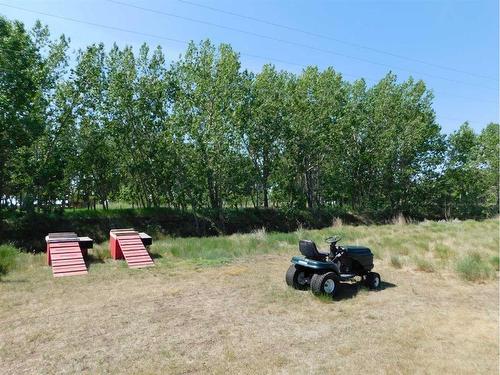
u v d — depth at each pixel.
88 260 14.09
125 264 13.48
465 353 6.66
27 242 21.08
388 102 38.38
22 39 20.91
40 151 23.53
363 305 9.31
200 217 28.62
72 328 7.51
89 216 24.78
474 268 12.22
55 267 11.95
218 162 26.92
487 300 9.88
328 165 39.28
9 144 20.33
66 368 5.91
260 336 7.27
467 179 45.88
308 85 33.69
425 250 16.47
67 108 23.69
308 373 5.84
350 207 42.59
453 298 10.02
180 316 8.28
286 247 17.41
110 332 7.34
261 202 39.88
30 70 21.23
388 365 6.12
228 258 14.89
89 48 24.42
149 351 6.54
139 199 30.94
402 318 8.44
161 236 24.81
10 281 10.91
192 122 26.09
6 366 5.95
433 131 41.06
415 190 42.75
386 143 38.06
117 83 25.23
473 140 45.53
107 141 26.58
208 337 7.18
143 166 26.33
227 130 26.94
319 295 9.62
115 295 9.75
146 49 26.52
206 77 26.94
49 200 24.09
